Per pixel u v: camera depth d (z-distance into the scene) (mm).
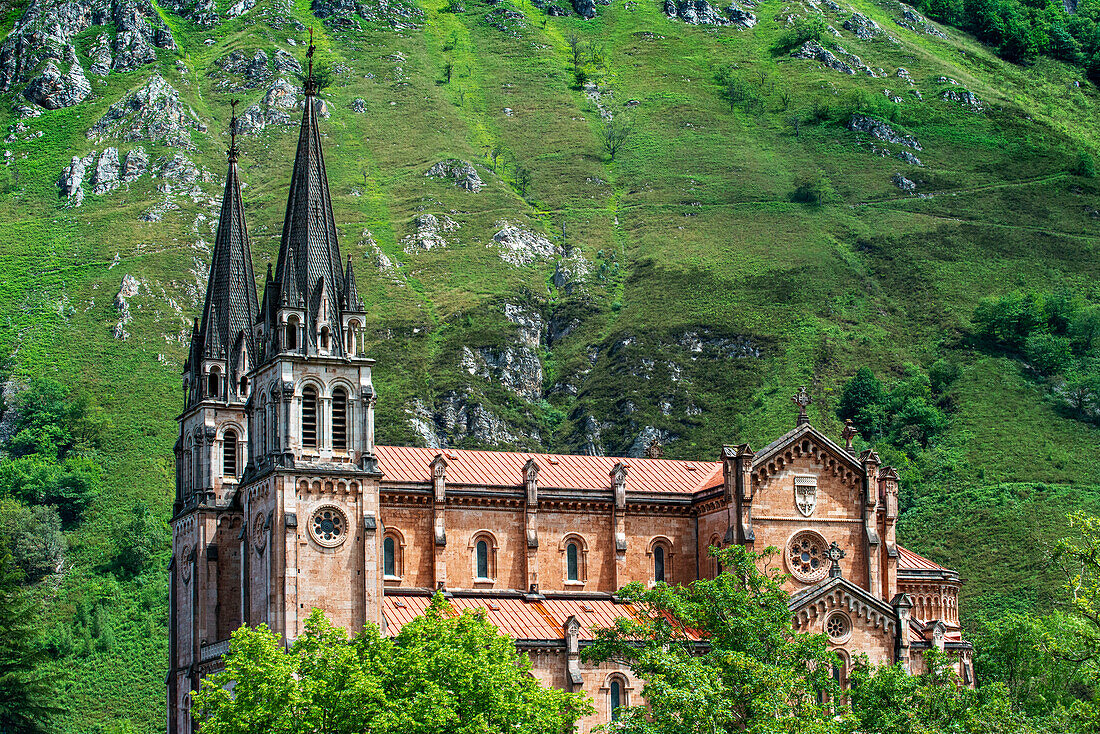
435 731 69875
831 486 102750
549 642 93875
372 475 89500
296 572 86250
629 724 77188
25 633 112438
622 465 106125
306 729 69938
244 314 103500
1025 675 109438
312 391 89688
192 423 102188
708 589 81625
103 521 186500
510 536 101375
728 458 101188
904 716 76562
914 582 109625
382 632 88625
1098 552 87938
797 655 80688
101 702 148625
